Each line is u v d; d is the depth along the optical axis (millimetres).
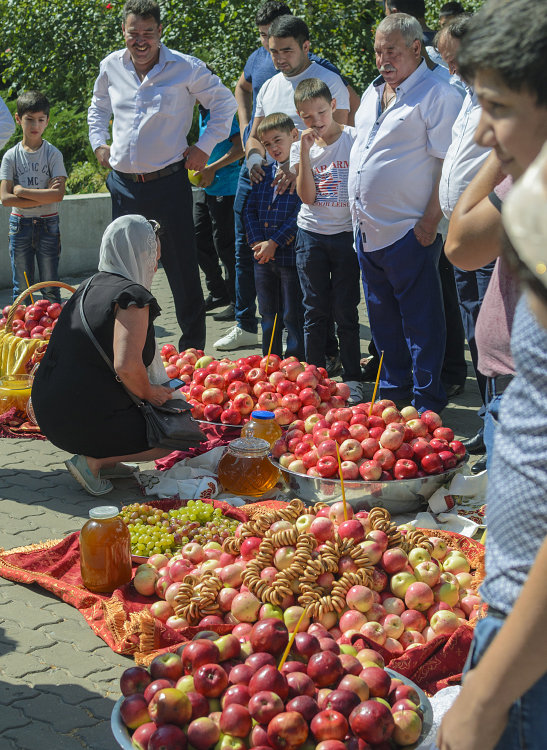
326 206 6191
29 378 6109
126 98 6703
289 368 5465
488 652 1513
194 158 6770
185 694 2545
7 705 3238
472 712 1520
